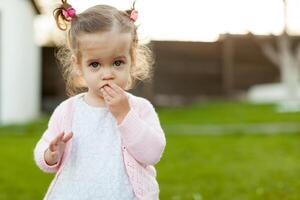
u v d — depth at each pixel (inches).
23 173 257.9
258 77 676.1
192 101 658.8
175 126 438.9
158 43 645.3
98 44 105.0
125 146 108.2
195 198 207.2
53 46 636.1
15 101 505.0
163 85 649.0
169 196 211.8
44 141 112.7
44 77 637.3
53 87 637.3
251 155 303.1
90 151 109.0
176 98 653.9
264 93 669.3
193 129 418.9
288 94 573.9
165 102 650.2
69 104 114.2
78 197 106.8
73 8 110.1
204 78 660.7
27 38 543.5
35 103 593.0
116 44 105.5
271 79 677.3
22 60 516.4
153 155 107.5
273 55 657.6
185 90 655.8
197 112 527.8
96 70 107.0
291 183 232.2
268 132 391.9
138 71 116.8
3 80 501.4
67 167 109.0
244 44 668.7
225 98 667.4
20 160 290.5
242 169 265.3
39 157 109.5
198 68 658.8
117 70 107.0
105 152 108.5
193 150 319.0
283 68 588.1
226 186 228.5
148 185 108.8
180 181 239.8
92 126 110.8
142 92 629.6
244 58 672.4
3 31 501.7
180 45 649.6
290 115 487.8
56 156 107.4
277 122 448.5
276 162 283.7
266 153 309.4
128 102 106.9
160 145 107.9
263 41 658.8
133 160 107.9
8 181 241.1
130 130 106.0
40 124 444.1
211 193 216.5
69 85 119.4
